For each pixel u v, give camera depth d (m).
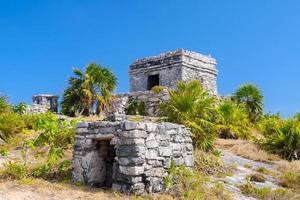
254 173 13.55
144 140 9.98
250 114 26.31
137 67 30.36
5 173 10.75
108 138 10.49
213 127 15.21
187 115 14.89
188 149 11.60
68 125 13.91
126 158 9.82
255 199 10.80
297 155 17.86
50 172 11.70
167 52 28.55
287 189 12.02
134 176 9.63
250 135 20.91
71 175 11.46
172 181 10.41
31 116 19.34
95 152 10.95
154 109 23.23
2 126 16.78
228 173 13.05
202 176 11.45
